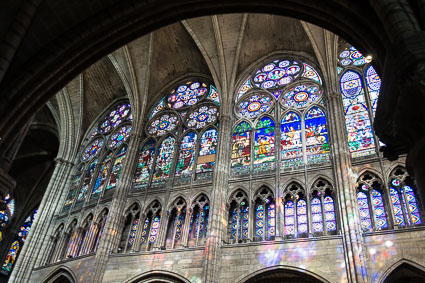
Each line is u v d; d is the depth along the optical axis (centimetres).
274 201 2173
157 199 2470
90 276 2164
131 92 3052
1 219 3566
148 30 1633
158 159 2750
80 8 1477
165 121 3006
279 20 2825
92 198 2748
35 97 1444
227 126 2636
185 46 3083
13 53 1268
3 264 3388
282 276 1923
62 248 2580
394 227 1827
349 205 1925
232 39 2884
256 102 2792
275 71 2930
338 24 1323
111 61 3052
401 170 2008
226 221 2198
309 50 2891
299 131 2466
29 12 1307
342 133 2248
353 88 2517
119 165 2845
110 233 2325
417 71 809
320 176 2159
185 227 2244
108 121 3334
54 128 3469
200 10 1616
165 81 3266
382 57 1083
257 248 1988
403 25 880
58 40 1477
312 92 2659
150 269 2108
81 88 3281
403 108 895
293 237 2000
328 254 1842
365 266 1720
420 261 1675
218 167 2392
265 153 2445
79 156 3212
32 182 3781
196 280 1978
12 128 1392
